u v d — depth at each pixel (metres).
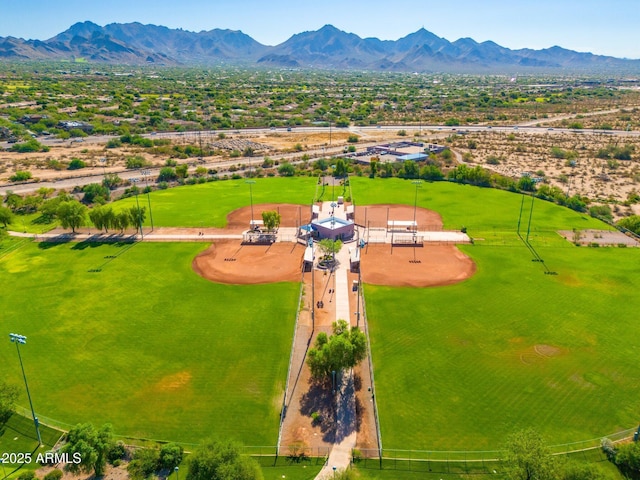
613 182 187.88
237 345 80.75
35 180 183.75
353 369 74.44
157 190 178.50
